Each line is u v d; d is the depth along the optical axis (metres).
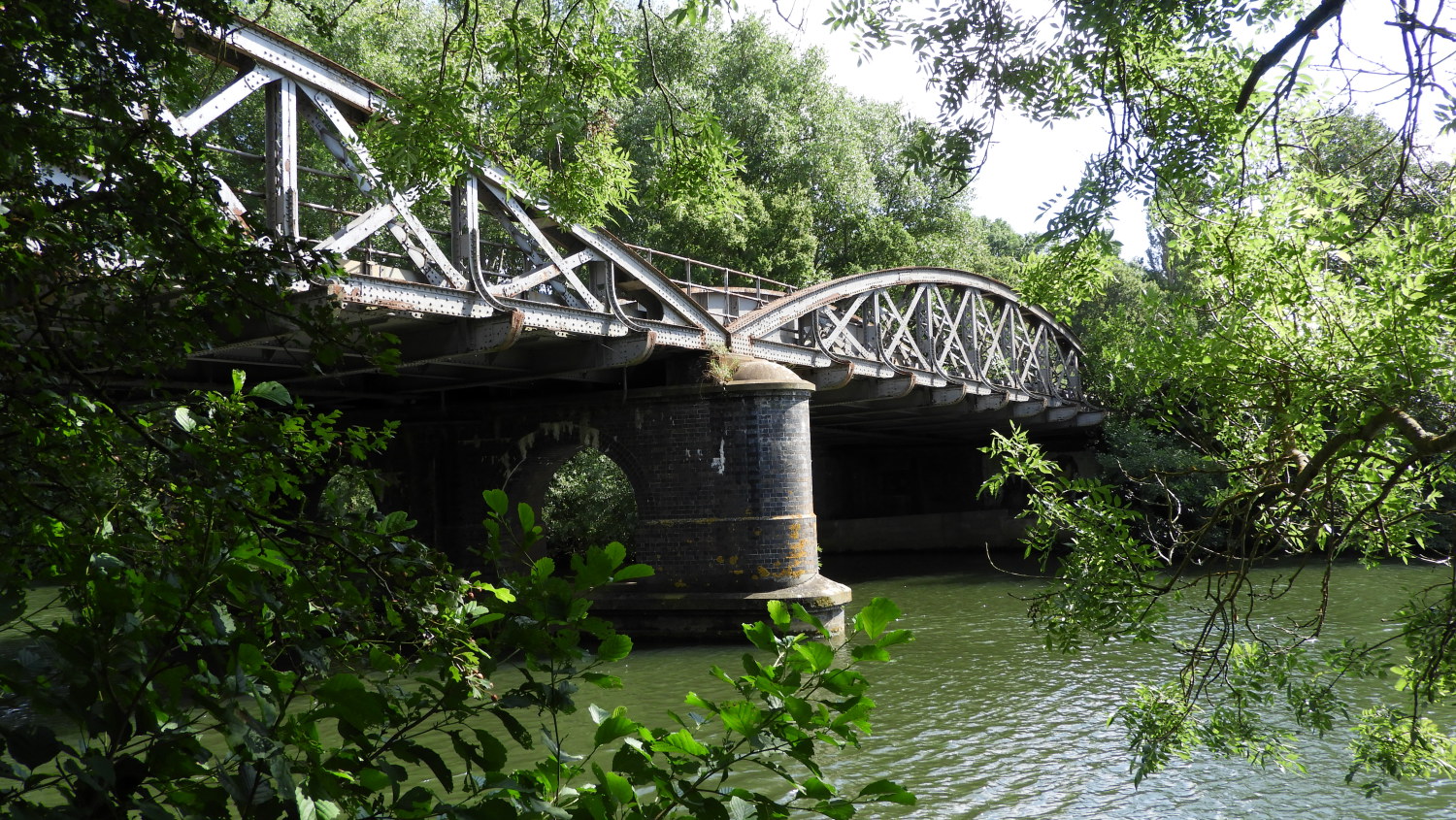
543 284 16.88
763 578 18.12
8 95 2.51
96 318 2.67
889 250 38.31
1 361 2.43
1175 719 6.47
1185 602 20.64
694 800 2.10
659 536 18.78
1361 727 6.37
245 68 11.12
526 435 20.27
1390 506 6.10
